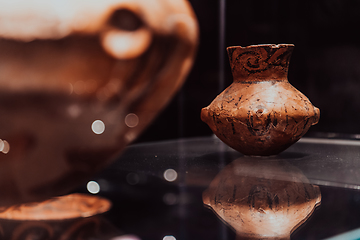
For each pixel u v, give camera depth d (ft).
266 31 4.53
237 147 3.17
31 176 1.52
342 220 2.03
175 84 1.55
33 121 1.41
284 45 3.08
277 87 3.11
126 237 1.71
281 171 2.78
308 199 2.27
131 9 1.37
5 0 1.34
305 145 3.79
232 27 4.40
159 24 1.41
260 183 2.51
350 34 4.52
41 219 1.76
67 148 1.50
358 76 4.53
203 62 4.32
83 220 1.81
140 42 1.39
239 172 2.75
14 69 1.34
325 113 4.72
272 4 4.50
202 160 3.10
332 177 2.64
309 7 4.59
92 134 1.49
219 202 2.19
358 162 3.05
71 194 2.01
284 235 1.85
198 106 4.38
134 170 2.72
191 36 1.49
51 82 1.36
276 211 2.11
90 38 1.33
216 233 1.85
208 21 4.26
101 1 1.35
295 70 4.67
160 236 1.74
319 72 4.69
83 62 1.35
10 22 1.32
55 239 1.60
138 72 1.43
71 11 1.33
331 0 4.53
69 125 1.45
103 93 1.43
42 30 1.32
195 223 1.97
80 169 1.59
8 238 1.60
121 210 2.00
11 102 1.37
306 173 2.72
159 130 4.16
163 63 1.46
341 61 4.59
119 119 1.52
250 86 3.12
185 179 2.57
